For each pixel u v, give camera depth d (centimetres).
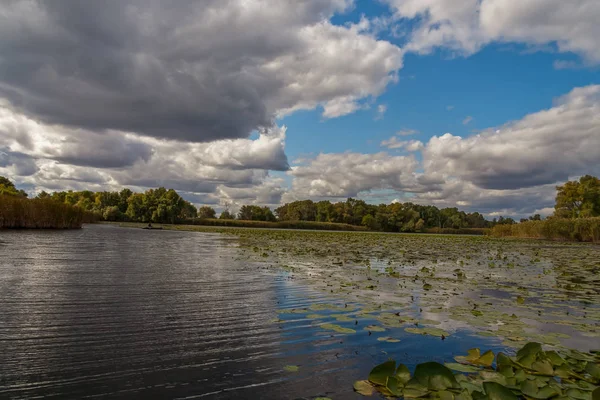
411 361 369
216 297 654
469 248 2406
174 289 714
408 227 9856
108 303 578
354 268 1130
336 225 9669
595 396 261
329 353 389
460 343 427
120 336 424
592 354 386
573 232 3928
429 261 1427
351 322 507
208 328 467
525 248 2517
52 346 385
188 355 373
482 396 270
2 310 519
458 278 959
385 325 495
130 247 1694
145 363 348
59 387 292
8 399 269
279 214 13888
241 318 519
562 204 6412
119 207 9225
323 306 587
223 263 1176
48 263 1008
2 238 1872
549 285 871
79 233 2725
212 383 309
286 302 628
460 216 12575
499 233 5119
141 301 600
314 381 319
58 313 512
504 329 479
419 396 283
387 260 1425
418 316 546
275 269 1058
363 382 315
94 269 929
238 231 4866
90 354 365
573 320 536
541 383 311
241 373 332
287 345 412
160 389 295
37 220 3127
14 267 912
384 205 12300
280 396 288
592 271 1180
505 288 812
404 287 799
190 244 2117
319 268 1105
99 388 293
